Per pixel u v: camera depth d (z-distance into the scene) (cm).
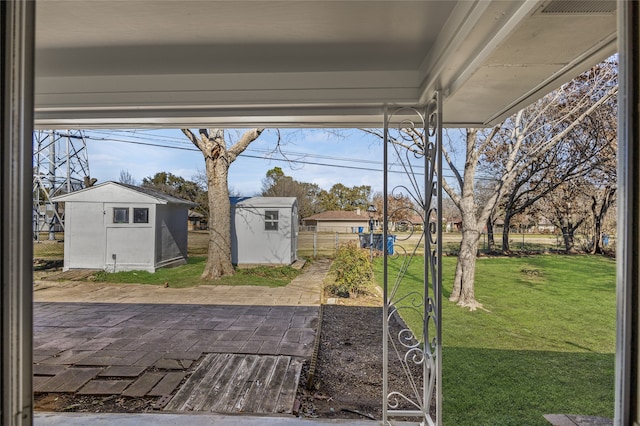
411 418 245
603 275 771
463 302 577
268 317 511
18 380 68
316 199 1923
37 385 290
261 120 248
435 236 216
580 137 704
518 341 429
